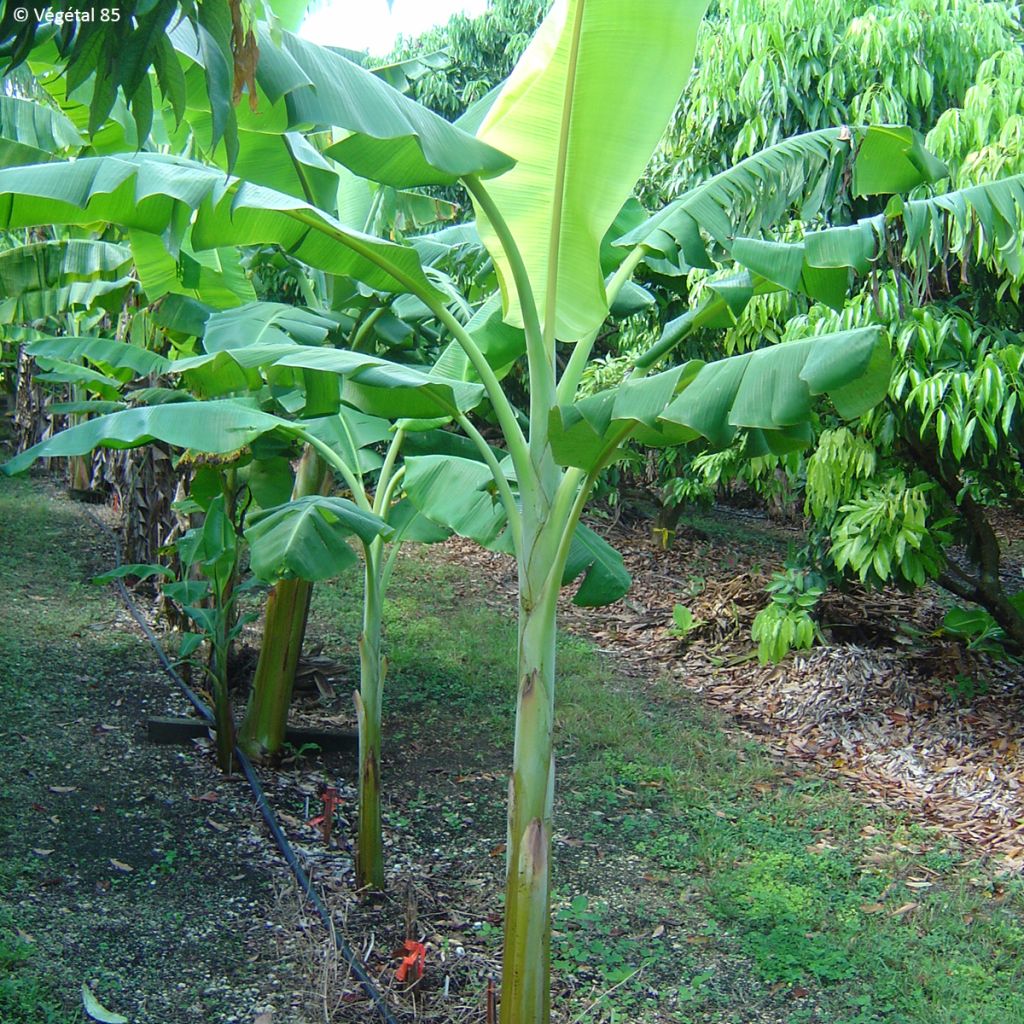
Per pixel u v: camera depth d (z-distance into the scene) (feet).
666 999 12.35
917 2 20.51
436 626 27.09
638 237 11.93
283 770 18.08
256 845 15.14
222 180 9.17
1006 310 20.16
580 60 9.64
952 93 21.35
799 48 21.18
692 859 16.07
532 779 9.92
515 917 9.96
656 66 9.66
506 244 9.64
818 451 21.35
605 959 13.02
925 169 12.37
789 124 22.08
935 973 13.08
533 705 9.93
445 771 18.79
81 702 19.34
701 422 8.25
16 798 15.25
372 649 13.94
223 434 12.73
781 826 17.61
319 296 18.61
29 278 16.06
